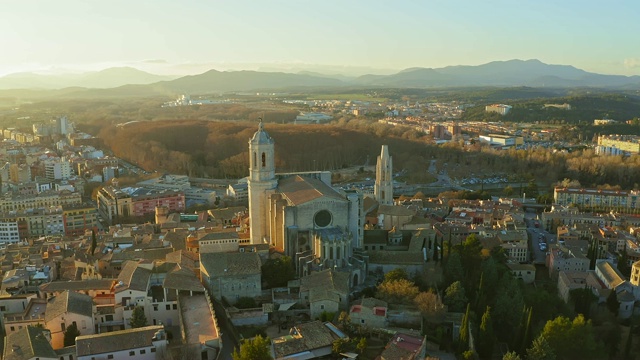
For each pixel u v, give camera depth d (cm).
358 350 18812
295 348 18650
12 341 18062
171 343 19125
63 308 19750
